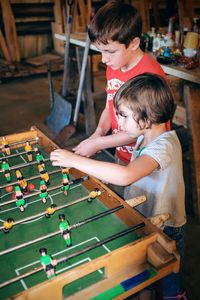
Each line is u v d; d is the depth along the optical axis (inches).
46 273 38.3
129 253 38.7
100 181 55.3
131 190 57.4
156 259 39.1
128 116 49.2
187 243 90.5
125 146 71.2
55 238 45.4
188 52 102.6
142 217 44.6
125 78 63.9
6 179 59.1
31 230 47.1
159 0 213.2
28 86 224.7
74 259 41.6
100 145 65.2
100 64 247.9
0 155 65.9
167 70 95.2
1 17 238.5
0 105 191.6
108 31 54.4
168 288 51.9
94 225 47.6
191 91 88.4
